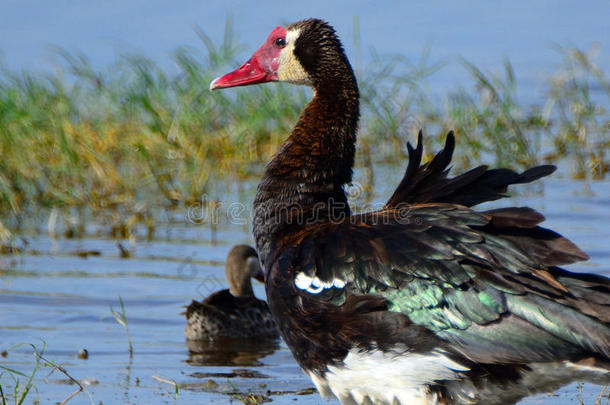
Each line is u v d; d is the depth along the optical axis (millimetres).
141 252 15086
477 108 20312
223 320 12766
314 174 9766
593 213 15961
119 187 16891
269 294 9305
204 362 11766
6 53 22828
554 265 8375
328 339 8664
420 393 8500
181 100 18719
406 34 25984
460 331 8211
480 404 8547
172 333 12578
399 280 8461
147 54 22859
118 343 12109
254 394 10500
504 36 26750
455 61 24531
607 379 8109
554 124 20766
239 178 17766
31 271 14242
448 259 8359
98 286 13773
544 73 23922
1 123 17219
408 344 8336
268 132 18938
